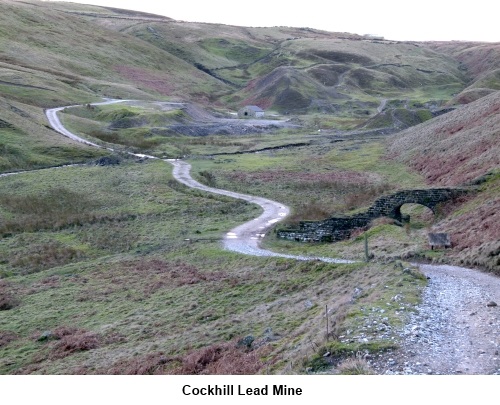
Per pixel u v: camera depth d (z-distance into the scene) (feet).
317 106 563.07
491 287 79.66
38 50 588.09
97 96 481.05
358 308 66.18
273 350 64.34
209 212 192.13
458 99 474.08
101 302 114.52
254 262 122.72
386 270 90.53
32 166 282.15
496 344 54.75
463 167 194.49
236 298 101.86
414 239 127.34
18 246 172.04
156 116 407.03
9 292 128.36
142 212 199.93
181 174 259.80
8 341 98.73
